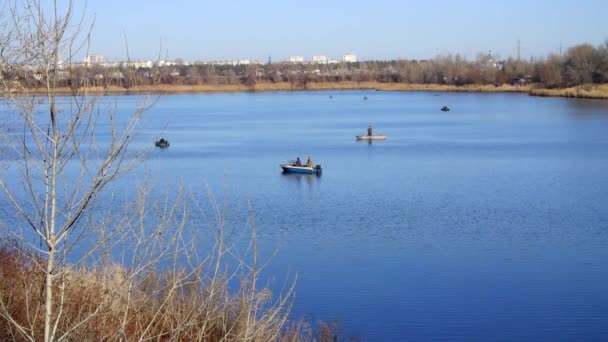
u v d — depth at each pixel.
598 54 130.38
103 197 27.00
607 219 32.34
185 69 193.00
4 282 7.88
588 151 58.16
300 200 38.78
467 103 128.38
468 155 58.09
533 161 53.34
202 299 8.38
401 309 19.92
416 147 64.94
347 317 19.06
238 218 32.72
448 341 17.81
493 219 32.81
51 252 5.77
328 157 58.97
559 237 28.91
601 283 22.19
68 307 6.74
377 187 43.19
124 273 7.87
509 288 21.92
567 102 117.12
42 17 5.71
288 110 120.19
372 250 26.91
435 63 199.38
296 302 20.27
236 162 55.12
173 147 65.19
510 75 172.50
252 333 8.49
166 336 8.12
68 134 5.79
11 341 7.47
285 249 26.75
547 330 18.50
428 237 29.25
